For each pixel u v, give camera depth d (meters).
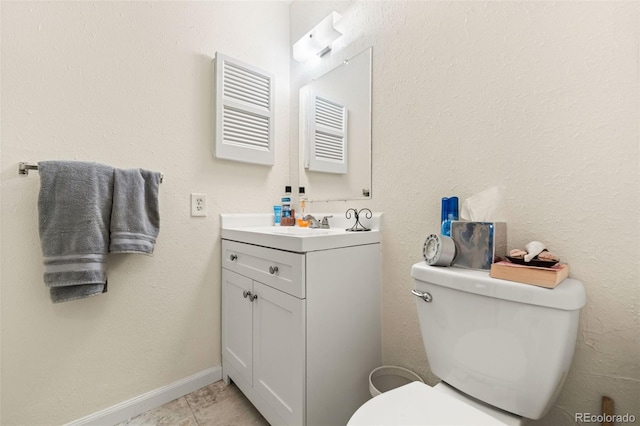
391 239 1.26
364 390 1.20
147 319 1.29
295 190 1.79
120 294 1.22
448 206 1.01
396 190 1.25
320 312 1.03
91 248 1.04
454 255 0.88
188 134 1.41
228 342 1.44
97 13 1.17
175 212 1.37
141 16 1.28
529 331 0.68
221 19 1.54
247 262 1.28
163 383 1.33
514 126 0.91
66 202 1.02
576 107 0.80
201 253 1.45
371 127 1.35
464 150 1.03
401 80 1.23
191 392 1.40
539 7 0.86
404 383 1.19
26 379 1.04
